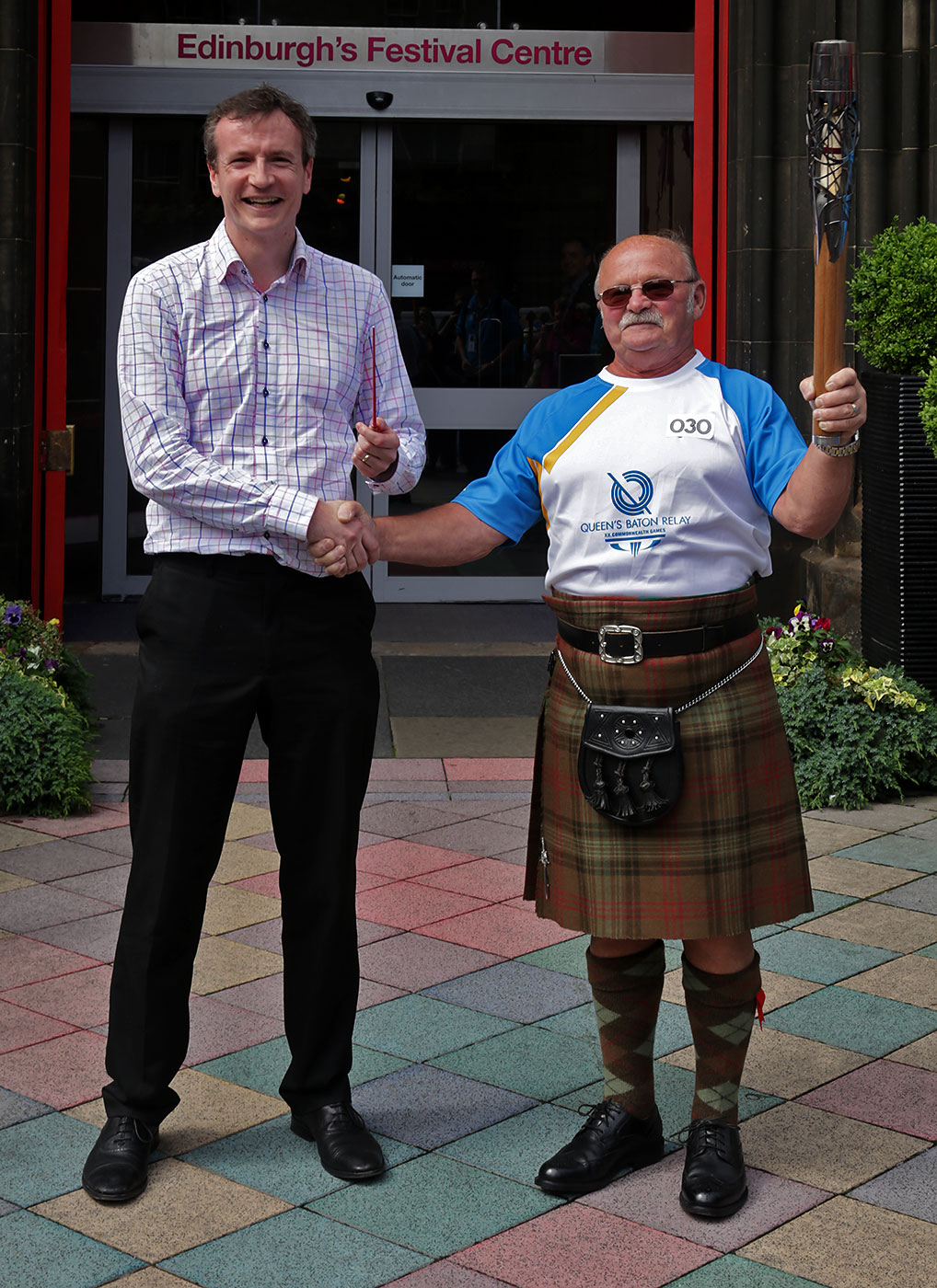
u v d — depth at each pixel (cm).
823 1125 320
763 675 293
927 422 538
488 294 885
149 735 296
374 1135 316
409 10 853
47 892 456
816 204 256
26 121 633
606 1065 304
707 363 292
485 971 400
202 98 853
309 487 296
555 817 298
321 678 296
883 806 548
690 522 280
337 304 299
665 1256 272
